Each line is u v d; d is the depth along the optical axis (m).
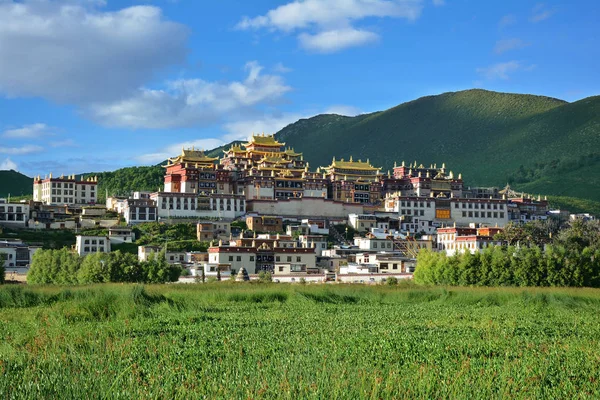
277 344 60.19
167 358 51.84
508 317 87.56
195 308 92.00
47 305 84.75
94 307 79.50
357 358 53.38
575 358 55.50
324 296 110.88
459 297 110.38
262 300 107.81
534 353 57.69
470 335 68.81
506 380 46.09
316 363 48.75
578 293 115.62
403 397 41.53
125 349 54.00
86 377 43.22
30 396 39.62
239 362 49.41
